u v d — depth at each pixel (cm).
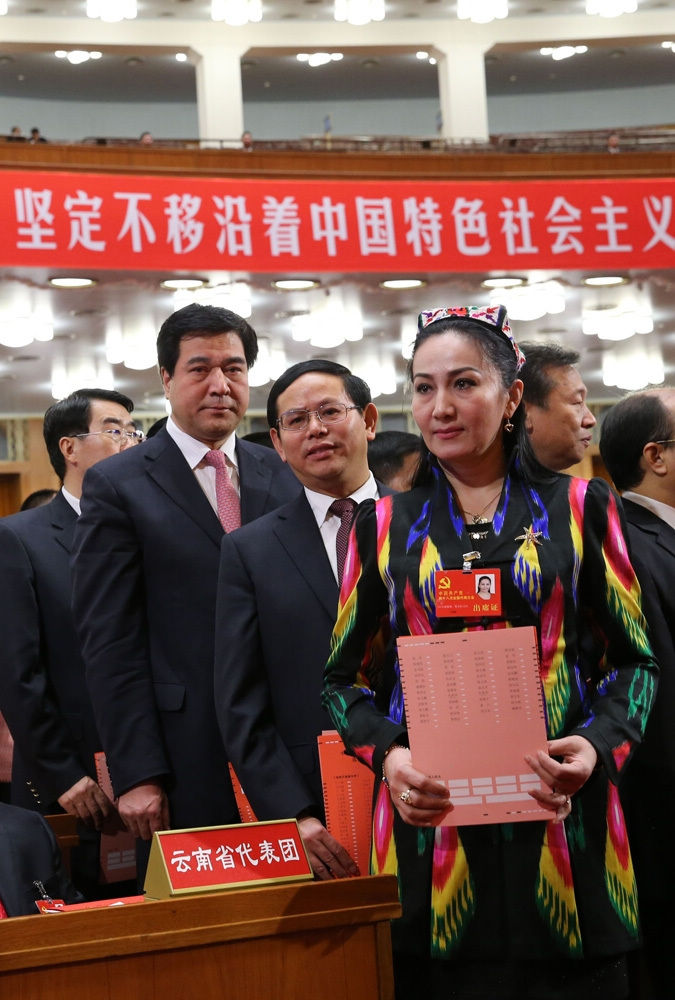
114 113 1662
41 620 324
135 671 265
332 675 199
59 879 233
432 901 183
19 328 1012
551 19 1426
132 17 1328
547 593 183
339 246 889
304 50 1403
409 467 352
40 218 830
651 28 1438
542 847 180
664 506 251
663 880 225
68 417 354
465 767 175
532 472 192
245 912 185
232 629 245
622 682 186
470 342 187
